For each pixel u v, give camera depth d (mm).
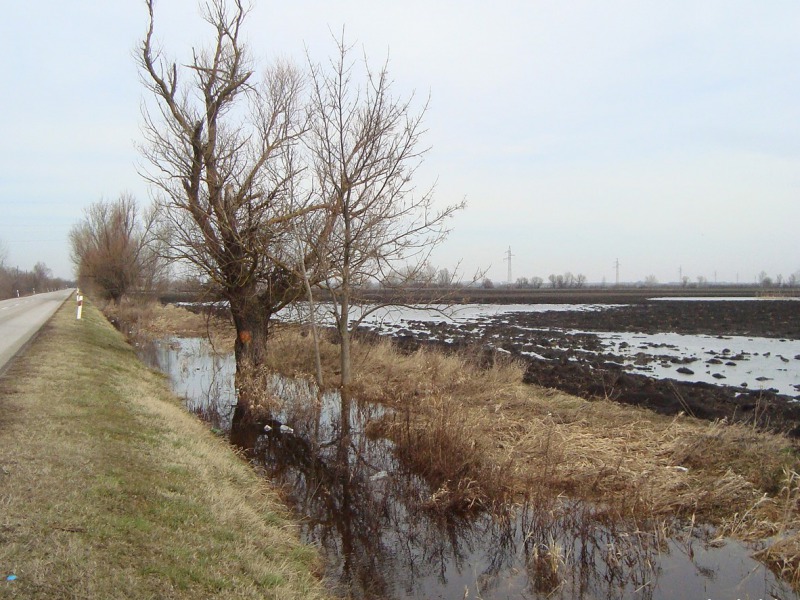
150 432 8102
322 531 7047
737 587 5688
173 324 30844
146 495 5777
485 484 7785
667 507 7113
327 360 16672
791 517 6520
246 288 14156
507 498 7586
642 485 7371
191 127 13711
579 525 6922
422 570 6258
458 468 8141
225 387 15039
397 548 6727
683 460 8336
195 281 15172
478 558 6551
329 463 9414
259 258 13734
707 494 7242
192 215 13633
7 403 8242
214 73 13648
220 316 16875
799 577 5707
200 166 13711
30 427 7141
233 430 11227
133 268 39375
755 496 7102
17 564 4039
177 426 9086
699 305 53312
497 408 10812
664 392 13281
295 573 5410
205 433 9891
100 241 42375
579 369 16375
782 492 6992
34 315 28219
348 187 12641
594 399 12672
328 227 12906
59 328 20250
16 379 10086
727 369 17984
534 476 7938
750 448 8266
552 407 11656
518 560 6480
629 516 7004
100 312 40094
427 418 10242
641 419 10570
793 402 12219
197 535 5270
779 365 18812
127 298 40000
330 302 16438
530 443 9016
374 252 13188
